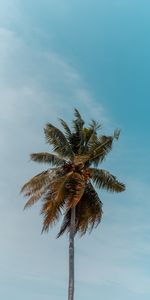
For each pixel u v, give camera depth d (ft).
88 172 128.77
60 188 118.21
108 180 127.75
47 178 125.70
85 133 136.77
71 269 119.55
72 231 124.06
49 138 129.18
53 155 128.36
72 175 122.31
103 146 130.11
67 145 129.39
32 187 125.90
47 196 123.54
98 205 129.70
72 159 129.59
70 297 116.16
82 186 120.37
